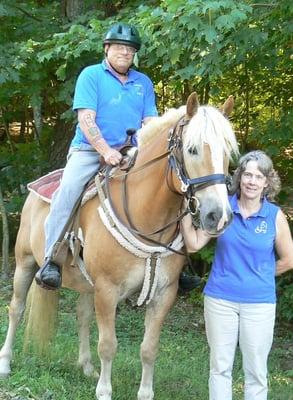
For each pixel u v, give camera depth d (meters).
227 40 5.73
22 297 5.36
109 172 4.29
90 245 4.25
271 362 6.61
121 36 4.34
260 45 6.20
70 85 7.84
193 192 3.55
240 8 5.19
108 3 8.81
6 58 7.92
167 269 4.16
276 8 5.88
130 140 4.38
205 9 4.88
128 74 4.52
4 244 9.22
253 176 3.79
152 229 4.02
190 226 4.04
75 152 4.53
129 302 7.65
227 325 3.95
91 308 5.22
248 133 8.01
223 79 7.97
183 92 8.57
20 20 8.64
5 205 9.77
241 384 5.64
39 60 6.87
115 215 4.10
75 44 6.86
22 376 4.98
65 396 4.66
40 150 10.53
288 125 7.18
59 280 4.48
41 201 5.02
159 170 3.94
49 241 4.46
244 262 3.89
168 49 5.50
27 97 9.63
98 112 4.43
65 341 6.23
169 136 3.86
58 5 9.23
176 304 8.38
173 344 6.66
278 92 8.07
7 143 12.30
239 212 3.89
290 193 8.34
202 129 3.48
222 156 3.47
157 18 5.37
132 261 4.09
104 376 4.34
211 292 3.97
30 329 5.11
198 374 5.65
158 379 5.31
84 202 4.38
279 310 7.63
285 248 3.95
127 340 6.79
